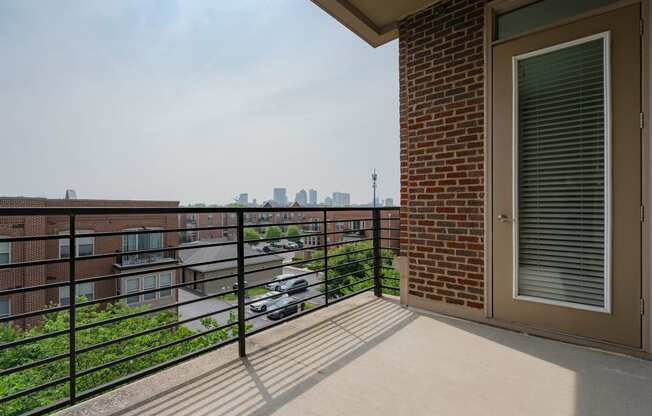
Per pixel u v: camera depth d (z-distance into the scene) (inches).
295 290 113.7
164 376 72.5
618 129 84.4
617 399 63.9
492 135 105.6
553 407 61.2
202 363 78.7
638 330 81.8
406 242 127.7
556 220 94.9
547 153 96.5
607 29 86.0
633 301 82.4
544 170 97.0
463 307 111.7
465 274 111.3
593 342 87.6
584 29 89.5
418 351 85.7
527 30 99.3
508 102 102.3
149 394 65.3
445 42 117.0
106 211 64.2
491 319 105.3
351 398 64.1
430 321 109.0
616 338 84.7
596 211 88.3
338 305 127.1
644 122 80.8
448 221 115.6
